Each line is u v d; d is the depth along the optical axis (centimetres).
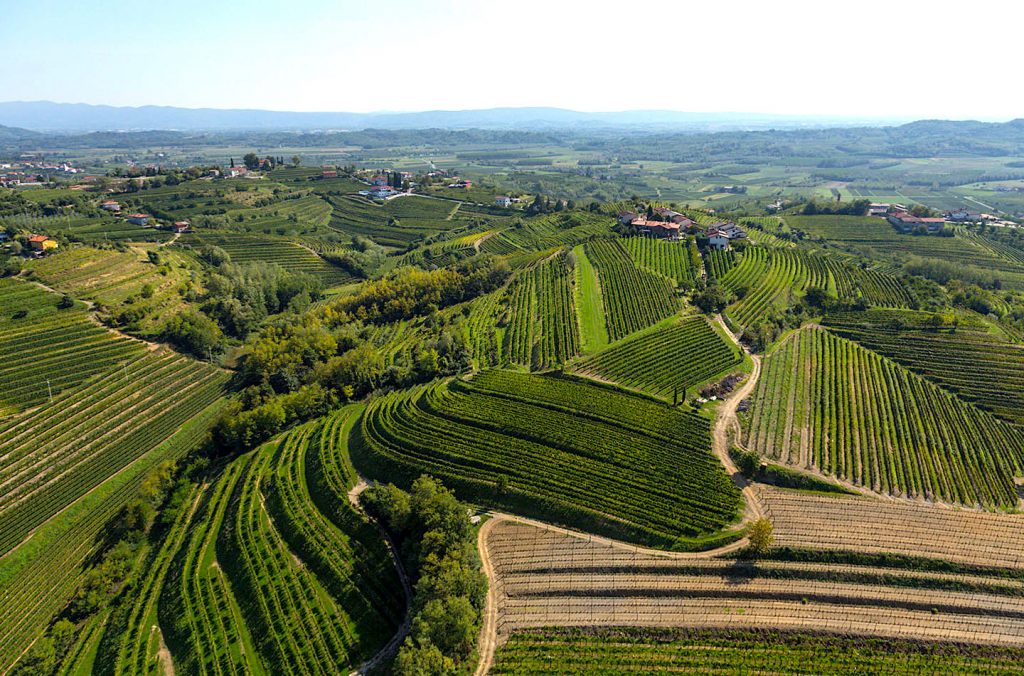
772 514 8431
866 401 11138
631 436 10100
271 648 7194
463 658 6650
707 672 6456
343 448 11012
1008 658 6638
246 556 8600
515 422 10556
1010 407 10931
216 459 11650
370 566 8194
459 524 8112
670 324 14150
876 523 8250
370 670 6744
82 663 7569
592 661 6625
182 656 7350
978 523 8294
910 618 7038
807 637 6819
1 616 8475
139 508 9862
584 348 13138
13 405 11731
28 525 9812
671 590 7438
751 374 12100
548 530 8519
